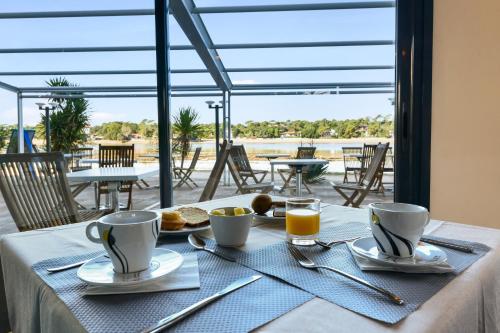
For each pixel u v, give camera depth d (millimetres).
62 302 525
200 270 645
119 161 3711
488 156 2119
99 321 466
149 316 476
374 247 727
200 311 488
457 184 2189
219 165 2971
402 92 2230
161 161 2686
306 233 816
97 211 2133
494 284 658
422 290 548
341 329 437
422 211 649
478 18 2082
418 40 2180
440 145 2203
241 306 502
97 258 678
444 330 460
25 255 748
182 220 908
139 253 592
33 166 1532
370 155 2945
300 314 477
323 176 3549
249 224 808
